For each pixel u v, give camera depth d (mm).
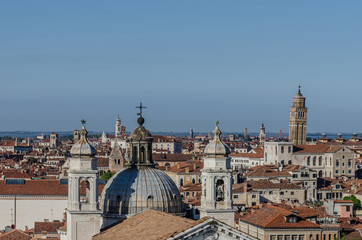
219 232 111188
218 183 158125
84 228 152250
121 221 155000
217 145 158125
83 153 153500
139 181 162125
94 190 153000
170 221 130000
